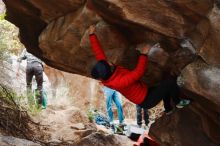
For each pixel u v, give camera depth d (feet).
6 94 25.13
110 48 16.94
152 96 15.92
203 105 15.14
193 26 13.92
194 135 17.26
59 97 36.60
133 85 15.83
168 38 14.99
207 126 16.42
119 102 33.12
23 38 22.20
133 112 43.16
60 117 29.07
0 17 30.22
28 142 21.81
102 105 43.68
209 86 13.56
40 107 28.07
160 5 13.56
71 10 17.10
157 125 18.67
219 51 13.21
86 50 18.28
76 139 26.86
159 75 17.71
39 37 20.12
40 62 29.94
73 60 20.02
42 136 25.66
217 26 12.75
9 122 24.17
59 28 18.20
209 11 12.87
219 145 16.80
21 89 29.45
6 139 21.26
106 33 16.26
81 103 42.37
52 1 17.04
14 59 34.40
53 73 42.78
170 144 18.04
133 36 16.07
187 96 16.17
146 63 15.81
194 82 13.92
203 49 13.65
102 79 15.71
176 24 14.07
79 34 17.48
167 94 16.42
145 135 21.22
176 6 13.42
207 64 13.69
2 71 28.53
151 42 15.71
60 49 19.58
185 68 14.24
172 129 17.85
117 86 15.52
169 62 16.29
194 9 13.19
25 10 19.38
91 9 15.51
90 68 19.66
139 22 14.49
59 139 26.27
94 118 33.76
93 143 24.22
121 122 32.60
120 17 14.83
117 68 15.78
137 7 13.93
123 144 24.75
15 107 25.08
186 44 14.60
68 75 42.96
